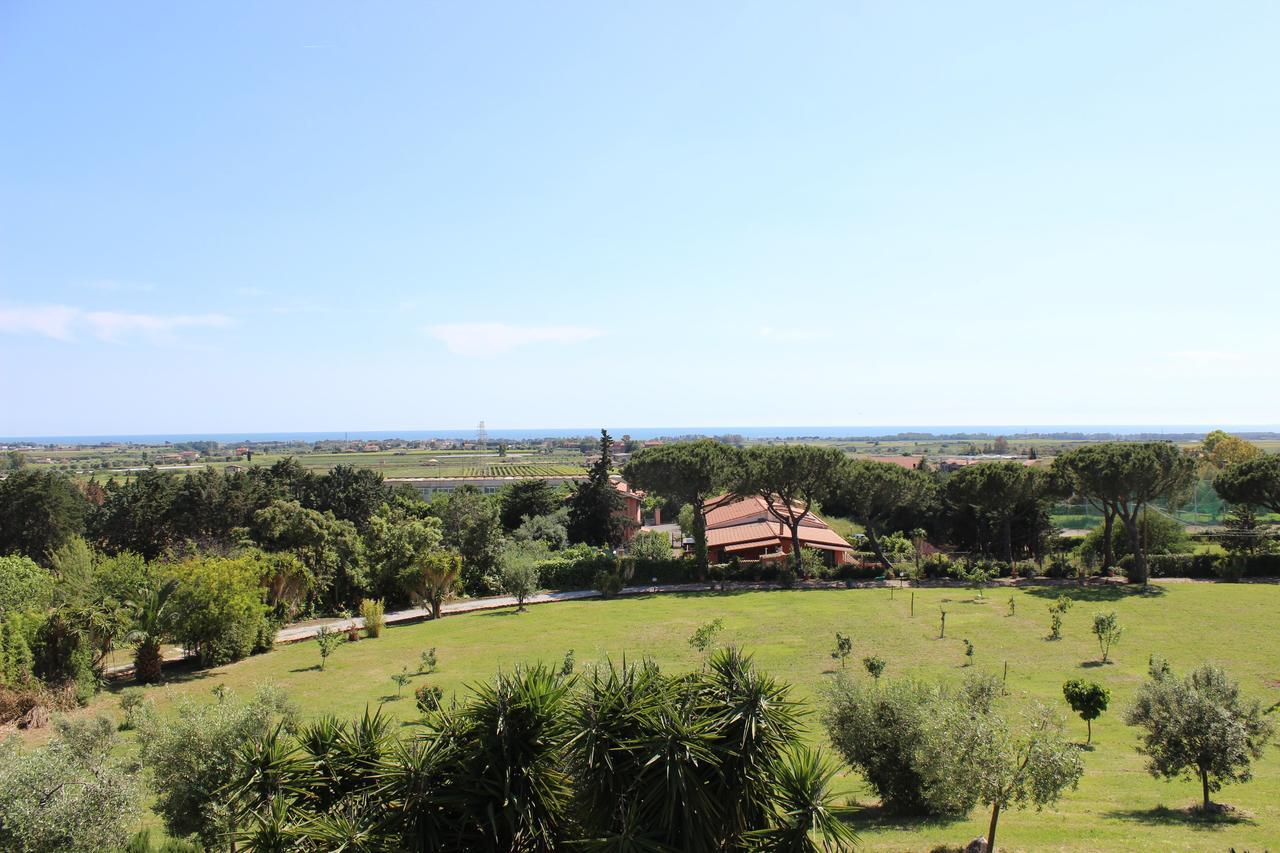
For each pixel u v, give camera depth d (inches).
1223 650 1170.0
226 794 474.9
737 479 2037.4
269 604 1684.3
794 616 1531.7
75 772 482.9
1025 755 485.1
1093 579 1849.2
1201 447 3757.4
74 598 1284.4
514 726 400.2
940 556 1995.6
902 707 612.1
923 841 532.4
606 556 2220.7
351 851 370.6
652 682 412.8
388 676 1193.4
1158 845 500.4
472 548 2138.3
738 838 389.4
